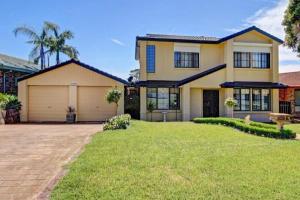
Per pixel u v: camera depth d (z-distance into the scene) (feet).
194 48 81.56
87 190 19.25
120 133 43.19
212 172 23.18
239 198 18.04
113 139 37.45
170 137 40.40
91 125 62.85
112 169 23.63
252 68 81.15
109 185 20.07
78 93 73.82
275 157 28.68
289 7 80.18
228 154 29.60
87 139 39.93
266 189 19.52
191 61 81.56
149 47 79.77
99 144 34.04
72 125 62.80
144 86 76.43
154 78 79.61
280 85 80.18
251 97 80.69
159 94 78.59
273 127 51.75
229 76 78.59
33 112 73.31
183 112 76.95
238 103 79.82
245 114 79.97
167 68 80.33
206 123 62.85
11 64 92.48
